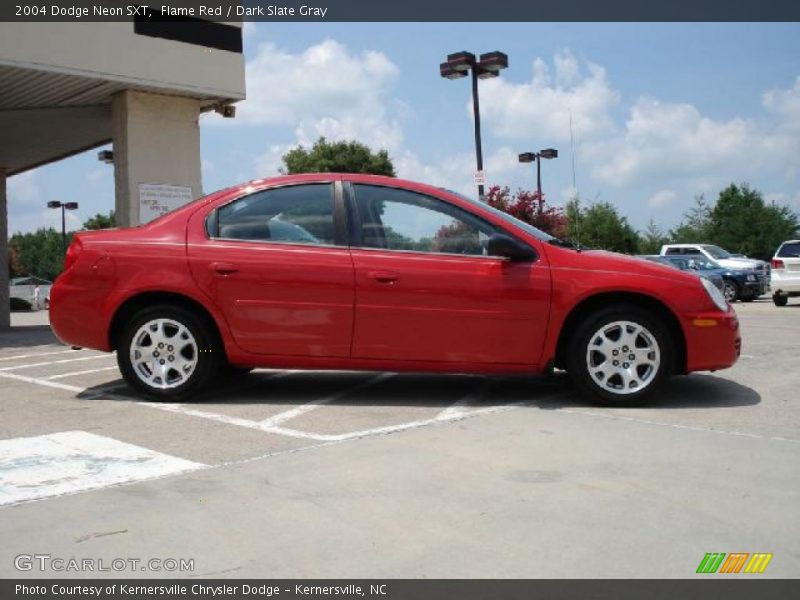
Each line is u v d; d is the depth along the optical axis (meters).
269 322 5.73
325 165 51.06
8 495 3.72
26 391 6.52
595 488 3.76
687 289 5.59
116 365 8.30
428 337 5.64
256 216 5.92
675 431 4.86
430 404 5.79
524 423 5.10
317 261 5.71
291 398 6.07
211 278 5.75
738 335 5.77
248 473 4.05
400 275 5.63
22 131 15.90
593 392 5.59
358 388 6.48
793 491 3.70
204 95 13.45
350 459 4.28
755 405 5.64
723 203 46.88
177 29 12.97
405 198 5.88
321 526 3.32
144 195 13.11
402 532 3.25
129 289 5.81
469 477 3.95
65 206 43.78
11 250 56.59
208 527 3.32
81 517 3.44
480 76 18.66
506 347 5.63
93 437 4.82
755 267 21.92
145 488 3.82
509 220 5.86
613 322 5.55
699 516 3.40
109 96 13.33
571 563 2.95
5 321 19.38
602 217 38.53
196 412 5.55
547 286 5.57
